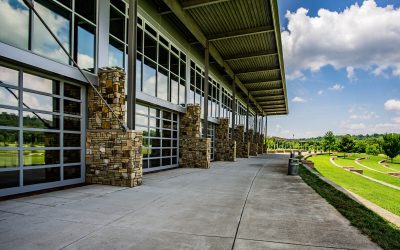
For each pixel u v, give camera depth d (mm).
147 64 11031
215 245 3465
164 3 11297
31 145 6414
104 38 8383
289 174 11750
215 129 21016
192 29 12812
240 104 29766
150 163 11758
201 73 17781
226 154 20672
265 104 36094
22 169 6176
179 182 8883
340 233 4004
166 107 12578
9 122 5895
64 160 7379
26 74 6297
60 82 7230
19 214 4633
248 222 4500
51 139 6977
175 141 14273
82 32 7684
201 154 14289
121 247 3324
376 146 65938
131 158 7668
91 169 8008
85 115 8070
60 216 4578
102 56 8281
